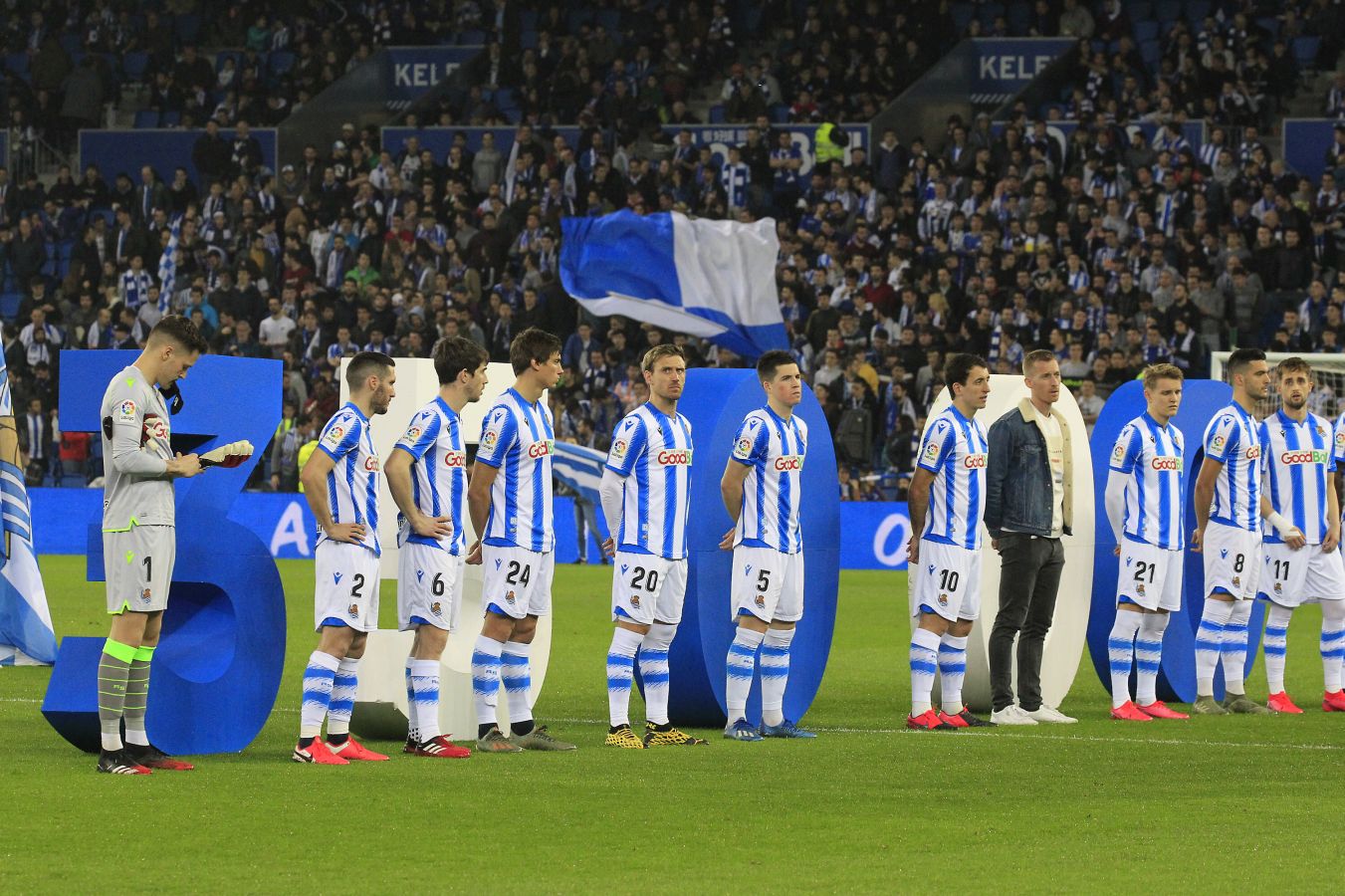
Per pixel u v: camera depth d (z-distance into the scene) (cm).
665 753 1681
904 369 4784
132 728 1552
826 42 6125
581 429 4794
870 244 5175
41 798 1372
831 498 1992
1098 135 5462
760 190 5669
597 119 6131
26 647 2444
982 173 5453
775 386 1788
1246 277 4875
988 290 4897
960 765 1598
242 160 6166
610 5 6525
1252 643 2309
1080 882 1092
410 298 5269
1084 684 2492
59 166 6456
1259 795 1429
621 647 1745
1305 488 2123
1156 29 6131
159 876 1091
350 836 1225
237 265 5741
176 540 1641
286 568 4400
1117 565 2170
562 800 1380
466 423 1862
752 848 1194
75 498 4850
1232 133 5581
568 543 4728
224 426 1691
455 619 1828
